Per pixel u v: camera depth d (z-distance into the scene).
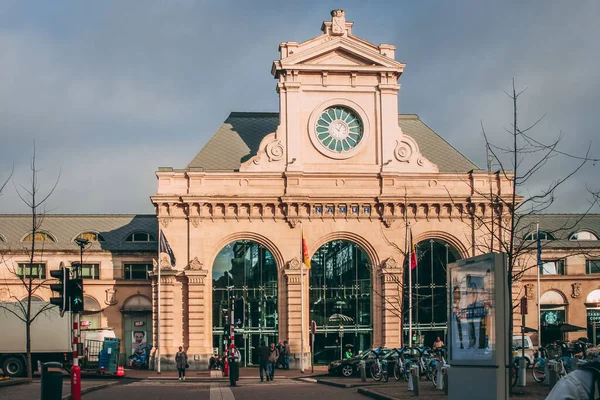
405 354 60.44
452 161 83.62
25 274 86.50
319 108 79.88
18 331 62.84
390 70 80.06
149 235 90.25
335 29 80.50
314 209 78.69
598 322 88.00
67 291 35.31
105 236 89.81
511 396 36.84
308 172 78.62
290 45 80.25
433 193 79.56
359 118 80.44
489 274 21.25
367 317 78.62
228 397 42.12
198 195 77.50
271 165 79.12
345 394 43.28
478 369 21.81
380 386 47.16
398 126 80.50
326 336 78.19
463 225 79.50
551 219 93.50
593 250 88.19
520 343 64.88
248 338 77.88
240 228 78.25
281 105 79.88
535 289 86.88
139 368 80.50
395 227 79.12
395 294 77.81
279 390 47.91
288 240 78.44
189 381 61.25
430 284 79.00
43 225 90.31
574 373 10.30
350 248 79.19
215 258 78.31
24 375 62.66
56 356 63.31
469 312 22.61
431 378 50.12
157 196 77.56
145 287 85.56
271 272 78.56
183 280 77.69
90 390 45.94
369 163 80.00
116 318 85.19
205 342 76.75
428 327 78.56
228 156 82.12
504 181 80.31
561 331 86.75
